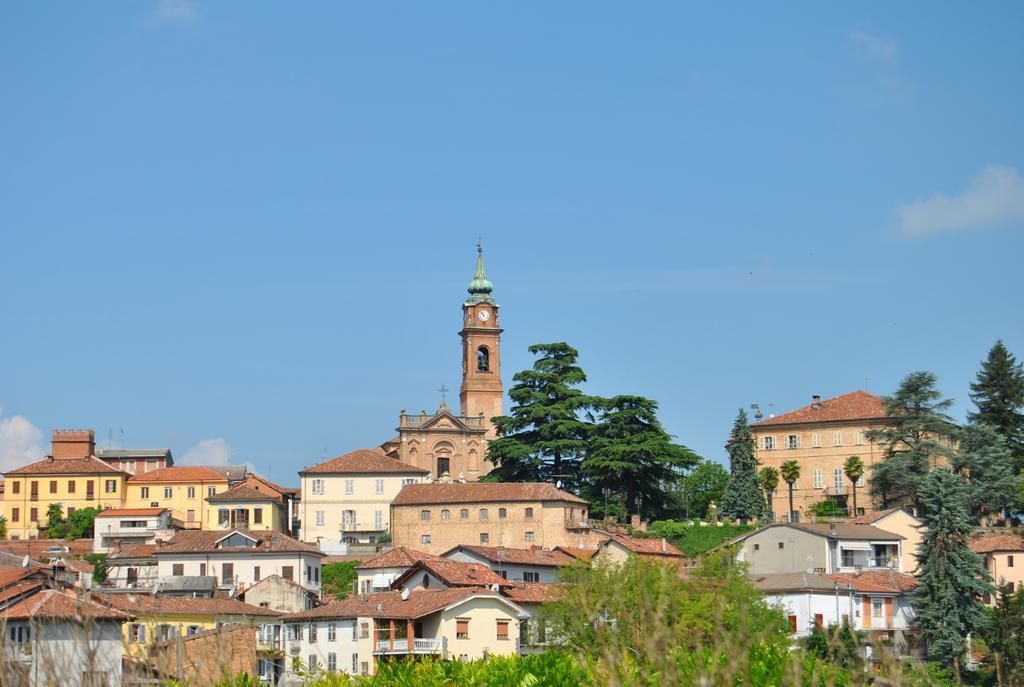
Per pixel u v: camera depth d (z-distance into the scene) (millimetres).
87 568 154875
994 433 189125
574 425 196000
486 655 56812
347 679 49250
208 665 36281
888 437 188125
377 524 193750
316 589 162125
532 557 146625
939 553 128875
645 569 91875
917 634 128250
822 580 132125
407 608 111250
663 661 33125
